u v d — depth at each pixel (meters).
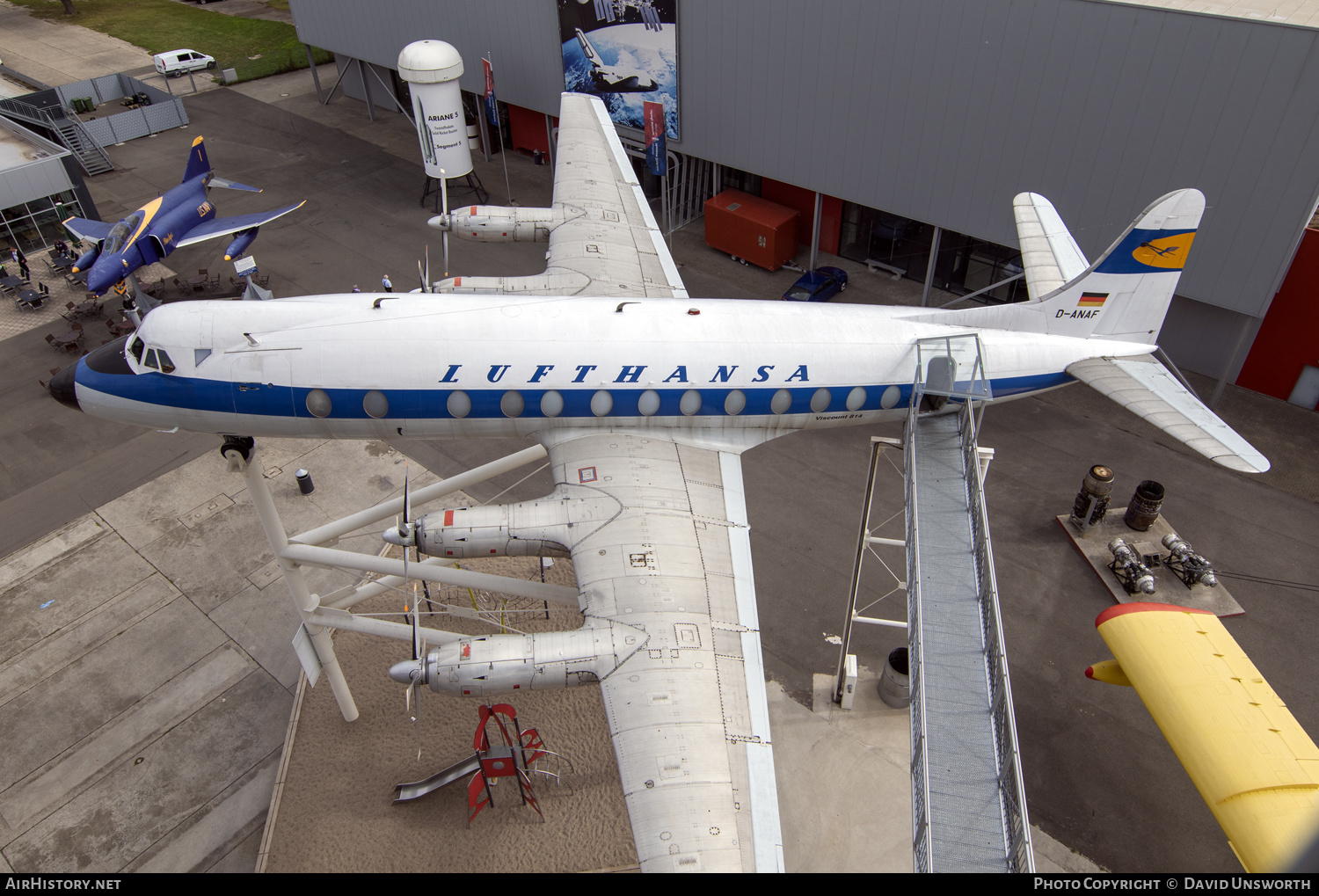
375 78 57.84
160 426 19.53
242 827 20.12
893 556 26.67
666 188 41.28
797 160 36.81
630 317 20.30
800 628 24.55
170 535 27.94
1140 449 30.25
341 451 31.41
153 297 39.47
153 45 72.25
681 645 16.33
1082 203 30.44
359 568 18.16
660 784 14.31
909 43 31.08
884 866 19.08
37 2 83.44
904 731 21.95
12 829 20.05
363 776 20.92
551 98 44.56
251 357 18.72
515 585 17.81
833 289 37.75
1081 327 22.39
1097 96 28.25
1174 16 25.70
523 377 19.39
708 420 20.70
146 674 23.67
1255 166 26.48
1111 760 21.08
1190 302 31.78
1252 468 17.75
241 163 52.19
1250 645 23.39
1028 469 29.55
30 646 24.41
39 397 34.28
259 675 23.62
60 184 43.53
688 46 37.22
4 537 27.98
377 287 40.09
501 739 21.61
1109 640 17.05
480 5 44.12
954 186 32.94
